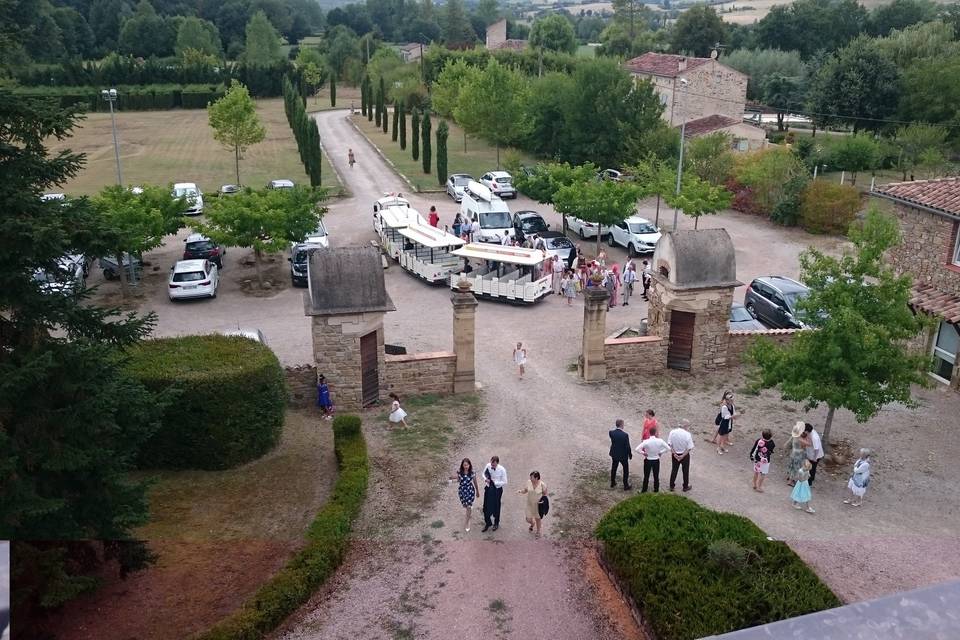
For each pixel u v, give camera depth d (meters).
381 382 22.36
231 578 13.84
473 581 13.86
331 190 51.41
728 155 49.28
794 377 18.53
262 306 30.91
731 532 13.86
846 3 95.19
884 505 16.70
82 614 12.85
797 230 43.69
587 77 56.59
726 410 19.00
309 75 106.25
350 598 13.43
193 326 28.55
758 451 17.00
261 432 18.55
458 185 49.88
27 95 12.68
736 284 23.50
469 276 32.09
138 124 82.12
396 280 34.72
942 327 23.27
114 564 14.22
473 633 12.56
